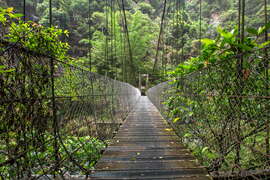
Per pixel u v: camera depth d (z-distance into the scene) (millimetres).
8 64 734
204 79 1458
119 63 9844
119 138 2354
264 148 937
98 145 2021
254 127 960
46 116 1002
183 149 1896
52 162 1132
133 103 7477
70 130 1309
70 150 1518
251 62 957
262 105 922
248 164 1041
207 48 1249
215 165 1292
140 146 2008
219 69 1172
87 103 1668
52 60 1060
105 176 1301
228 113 1087
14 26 1241
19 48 787
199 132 1632
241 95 977
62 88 1232
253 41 1066
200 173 1347
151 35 14234
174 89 2709
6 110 726
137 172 1363
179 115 2406
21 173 826
